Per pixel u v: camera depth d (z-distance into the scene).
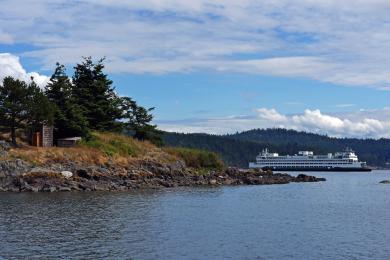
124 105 122.38
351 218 53.00
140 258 32.28
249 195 80.88
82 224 44.97
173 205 61.59
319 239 39.69
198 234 41.00
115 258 32.22
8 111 86.38
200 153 119.88
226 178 113.69
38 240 37.41
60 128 98.25
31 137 92.12
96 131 109.06
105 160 93.69
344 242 38.56
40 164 82.25
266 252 34.62
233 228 44.44
